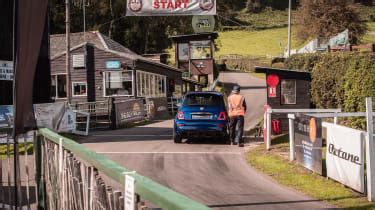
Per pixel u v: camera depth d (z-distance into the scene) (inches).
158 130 1179.3
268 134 751.1
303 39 3474.4
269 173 578.6
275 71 906.1
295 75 908.6
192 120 858.8
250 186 506.9
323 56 1045.2
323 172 556.1
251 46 5689.0
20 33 292.8
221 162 661.9
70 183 259.9
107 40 1926.7
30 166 560.4
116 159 688.4
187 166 631.2
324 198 448.5
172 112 1937.7
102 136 1023.6
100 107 1631.4
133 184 152.6
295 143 629.0
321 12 3225.9
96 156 203.2
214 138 945.5
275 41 5930.1
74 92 1760.6
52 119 949.2
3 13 856.9
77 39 1921.8
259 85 2837.1
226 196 459.8
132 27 3061.0
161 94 2011.6
